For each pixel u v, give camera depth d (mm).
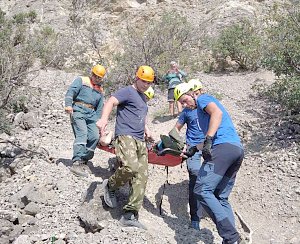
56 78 10930
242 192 5871
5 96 7582
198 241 4586
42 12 18562
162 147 4992
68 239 4328
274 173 6043
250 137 7270
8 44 8016
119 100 4531
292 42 7527
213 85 10516
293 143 6684
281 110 8109
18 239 4297
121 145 4484
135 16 17609
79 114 5668
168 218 5113
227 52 12172
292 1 8945
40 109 8797
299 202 5422
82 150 5613
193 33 12492
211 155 4312
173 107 8727
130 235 4301
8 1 20594
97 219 4523
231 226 4180
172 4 17969
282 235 5020
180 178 6094
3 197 5105
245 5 15641
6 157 6219
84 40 14773
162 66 10594
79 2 18672
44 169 5605
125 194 5016
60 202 4934
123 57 10734
